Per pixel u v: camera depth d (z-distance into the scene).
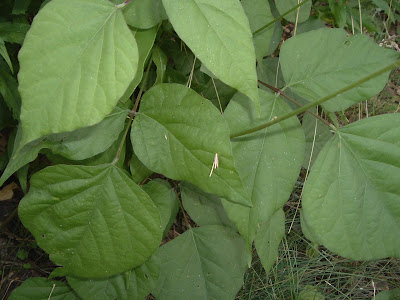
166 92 0.23
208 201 0.34
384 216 0.25
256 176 0.25
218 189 0.21
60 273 0.25
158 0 0.23
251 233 0.24
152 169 0.23
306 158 0.39
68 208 0.23
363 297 0.44
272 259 0.30
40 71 0.16
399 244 0.25
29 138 0.16
